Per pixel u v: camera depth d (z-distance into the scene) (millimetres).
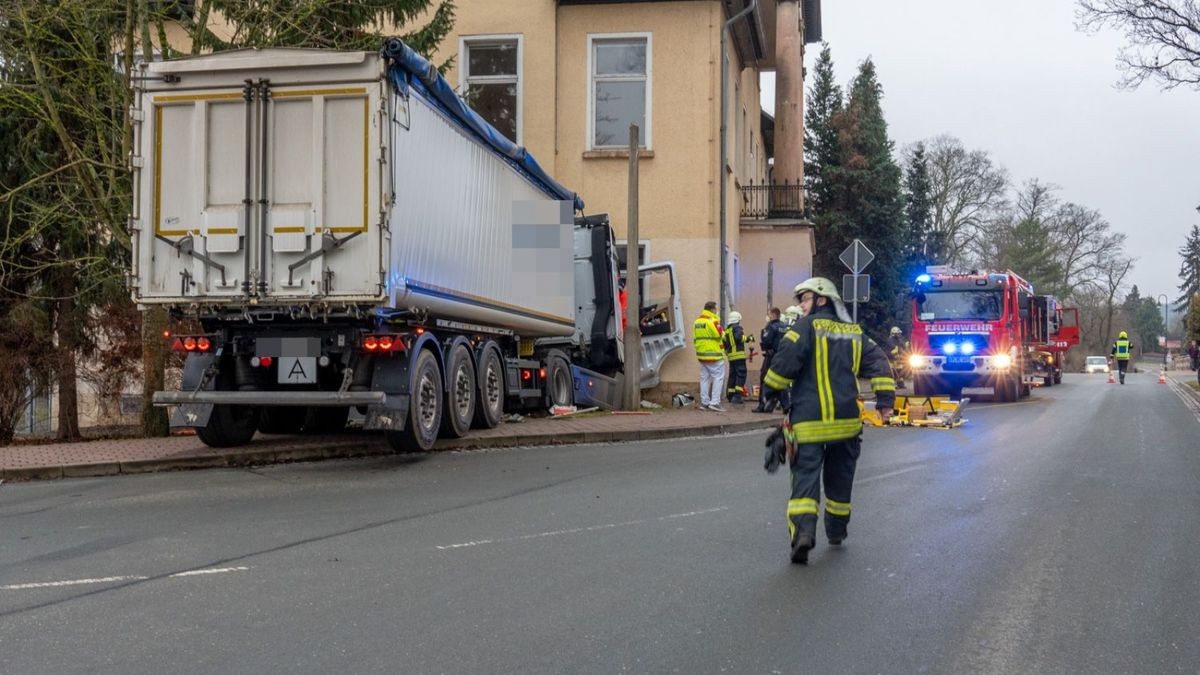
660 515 7484
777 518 7387
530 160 13555
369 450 10961
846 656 4418
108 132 13211
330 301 9336
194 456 9938
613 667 4246
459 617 4930
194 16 14016
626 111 19609
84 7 12227
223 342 10125
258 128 9430
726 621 4902
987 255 64938
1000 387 22609
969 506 8023
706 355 16750
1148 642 4660
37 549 6375
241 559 6086
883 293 40219
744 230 24062
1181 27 16266
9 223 13617
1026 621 4953
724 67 19266
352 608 5074
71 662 4281
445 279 10766
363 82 9266
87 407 16094
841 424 6133
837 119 40344
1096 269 69438
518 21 19438
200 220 9500
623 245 19422
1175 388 32469
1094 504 8148
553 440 12188
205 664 4254
